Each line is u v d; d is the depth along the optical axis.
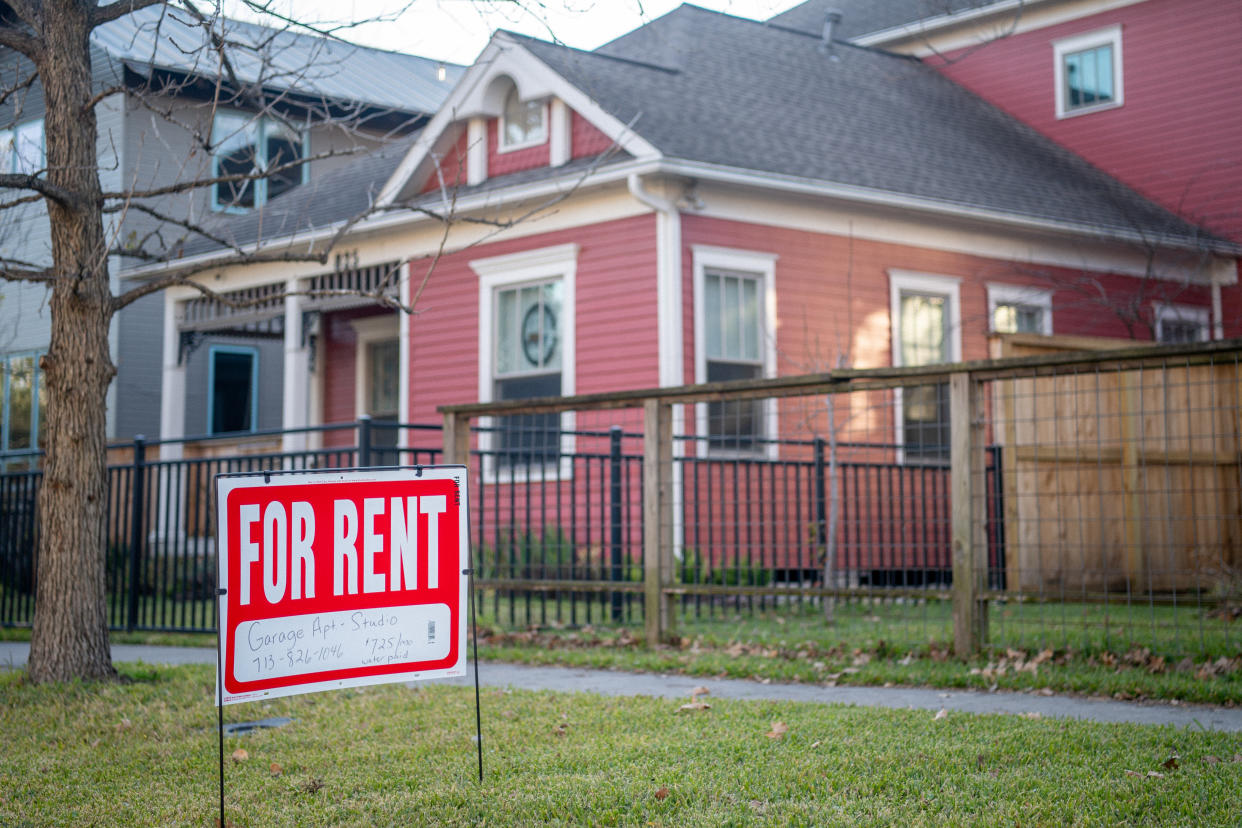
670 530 7.95
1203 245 17.09
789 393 7.29
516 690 6.28
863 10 21.50
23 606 11.68
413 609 4.16
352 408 18.52
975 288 15.27
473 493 13.83
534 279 13.75
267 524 3.88
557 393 13.54
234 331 18.38
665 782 4.22
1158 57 18.45
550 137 13.78
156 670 7.27
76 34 7.03
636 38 16.84
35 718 5.83
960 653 6.81
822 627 8.69
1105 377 10.17
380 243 15.30
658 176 12.51
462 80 14.16
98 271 6.88
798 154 13.92
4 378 19.53
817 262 13.80
